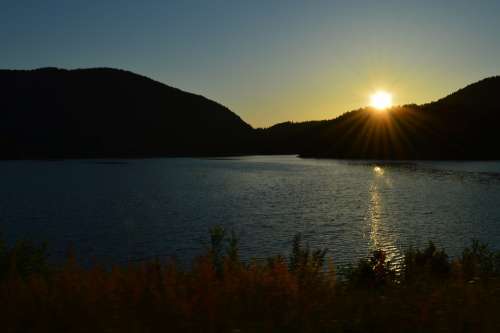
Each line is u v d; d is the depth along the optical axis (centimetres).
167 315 683
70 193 7119
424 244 3312
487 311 710
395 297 804
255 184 8544
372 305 749
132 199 6294
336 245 3306
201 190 7494
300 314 694
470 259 1346
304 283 842
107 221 4453
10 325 657
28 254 1304
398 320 676
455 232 3741
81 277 830
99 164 17100
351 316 697
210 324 647
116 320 666
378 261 1287
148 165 16175
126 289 804
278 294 763
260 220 4456
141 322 662
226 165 15775
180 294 744
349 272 1323
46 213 5009
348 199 6112
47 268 1212
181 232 3850
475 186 7656
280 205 5562
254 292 771
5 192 7256
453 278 1062
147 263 1000
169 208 5372
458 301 754
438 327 646
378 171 11906
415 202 5697
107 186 8294
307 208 5278
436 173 10875
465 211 4872
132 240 3541
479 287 855
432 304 731
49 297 745
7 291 794
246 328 648
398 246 3262
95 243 3444
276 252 3055
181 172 12150
